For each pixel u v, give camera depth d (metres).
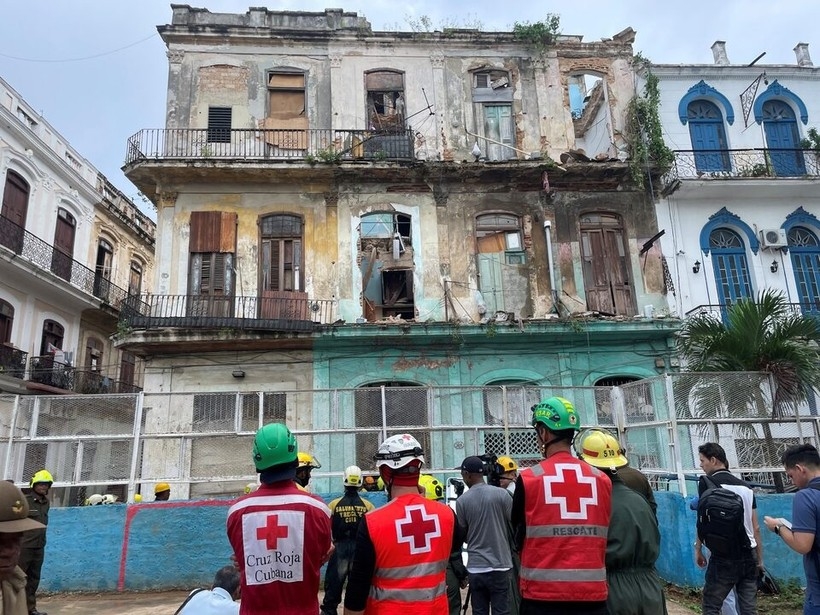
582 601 3.32
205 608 3.61
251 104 17.59
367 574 3.35
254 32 17.81
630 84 18.47
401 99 18.08
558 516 3.46
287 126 17.62
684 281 16.95
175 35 17.66
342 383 15.59
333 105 17.70
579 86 19.94
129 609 8.58
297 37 18.00
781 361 10.18
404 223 17.28
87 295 22.98
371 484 10.48
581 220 17.47
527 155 17.75
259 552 3.28
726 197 17.55
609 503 3.59
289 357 15.75
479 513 5.32
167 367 15.62
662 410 9.39
